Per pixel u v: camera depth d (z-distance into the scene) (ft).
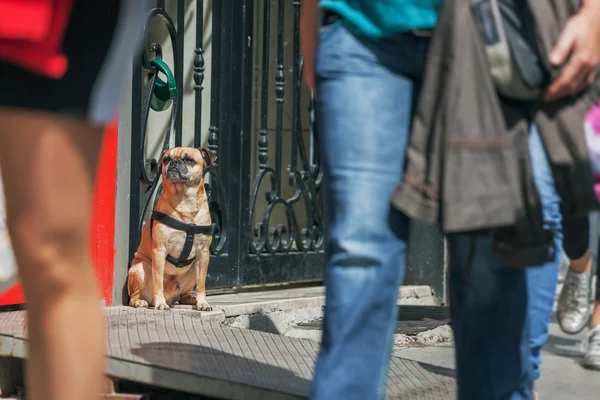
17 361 18.29
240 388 15.15
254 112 32.48
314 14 13.91
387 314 11.75
